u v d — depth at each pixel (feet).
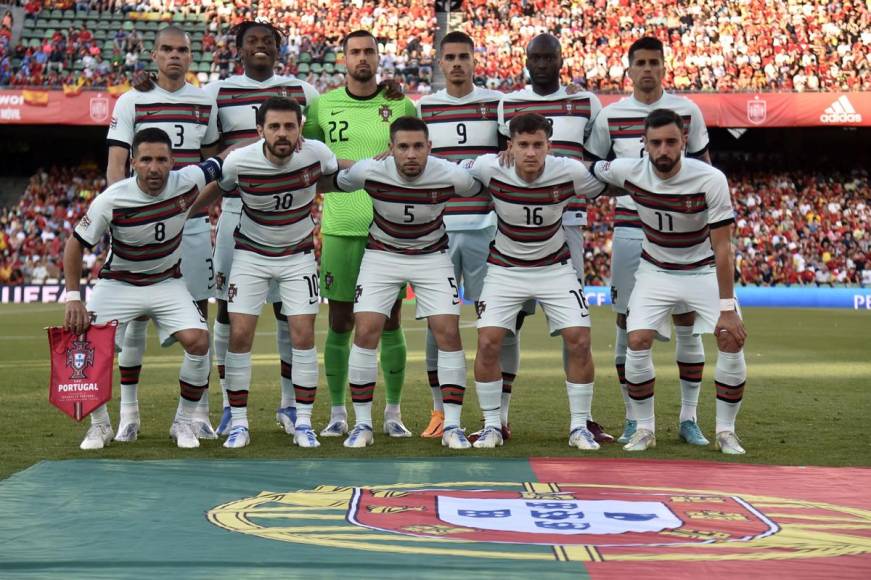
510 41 101.35
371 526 11.56
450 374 19.45
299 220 19.57
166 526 11.55
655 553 10.33
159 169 18.20
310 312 19.74
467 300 22.26
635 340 18.99
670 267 19.16
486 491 13.79
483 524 11.68
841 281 94.32
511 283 19.26
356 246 21.34
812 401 26.66
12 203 101.55
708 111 85.92
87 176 103.09
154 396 27.45
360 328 19.54
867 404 26.03
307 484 14.32
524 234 19.04
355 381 19.58
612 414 24.57
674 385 30.58
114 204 18.40
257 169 18.83
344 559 10.02
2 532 11.25
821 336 53.16
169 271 19.54
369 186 19.04
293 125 18.30
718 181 18.26
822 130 101.81
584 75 98.48
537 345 47.19
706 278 19.17
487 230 21.91
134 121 21.13
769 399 27.12
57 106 83.56
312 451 18.42
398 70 98.02
